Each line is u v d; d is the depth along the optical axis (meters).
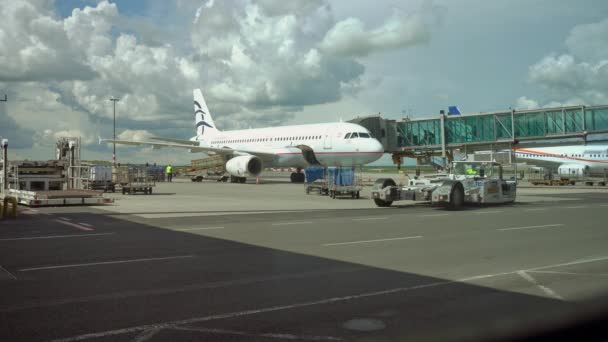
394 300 6.02
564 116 39.78
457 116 44.03
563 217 16.27
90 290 6.49
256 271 7.73
